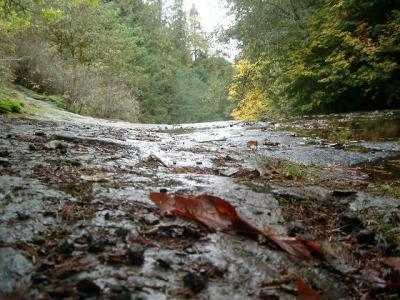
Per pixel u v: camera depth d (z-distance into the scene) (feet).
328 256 5.98
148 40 108.68
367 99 41.65
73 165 9.80
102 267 4.76
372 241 6.87
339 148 17.97
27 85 46.11
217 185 8.88
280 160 14.56
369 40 36.52
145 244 5.45
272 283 4.97
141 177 9.11
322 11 44.37
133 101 57.52
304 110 46.50
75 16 57.98
